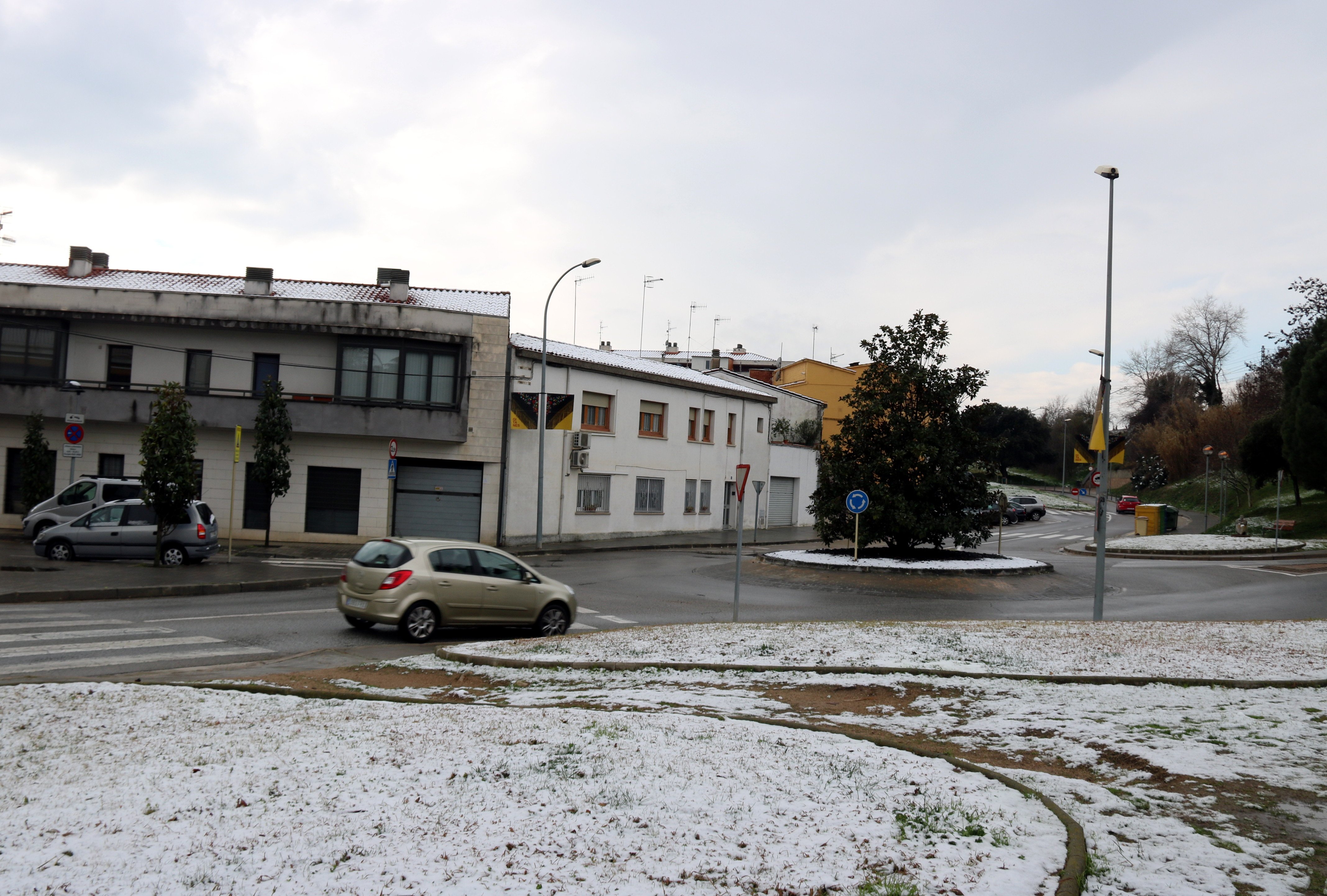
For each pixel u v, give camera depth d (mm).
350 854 4184
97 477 26953
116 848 4289
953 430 25875
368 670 10633
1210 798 5488
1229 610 19484
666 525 38438
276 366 29891
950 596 21219
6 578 17281
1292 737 6879
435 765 5711
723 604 18922
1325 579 25484
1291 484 52406
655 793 5137
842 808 4973
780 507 46469
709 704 8484
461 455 30344
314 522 29844
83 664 10547
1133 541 39188
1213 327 76312
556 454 32812
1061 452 106375
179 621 14125
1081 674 9500
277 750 6156
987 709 8203
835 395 54688
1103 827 4891
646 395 37062
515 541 31250
